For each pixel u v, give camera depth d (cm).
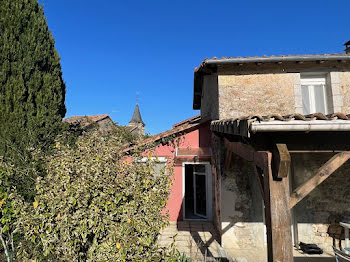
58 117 657
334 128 265
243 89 762
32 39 623
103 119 2238
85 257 405
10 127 549
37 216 380
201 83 1188
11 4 598
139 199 422
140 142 554
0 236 457
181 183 1003
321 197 713
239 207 725
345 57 693
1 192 425
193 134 1025
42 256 415
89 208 392
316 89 780
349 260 439
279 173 265
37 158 462
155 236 442
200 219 1001
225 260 593
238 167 740
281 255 260
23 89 579
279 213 268
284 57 707
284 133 287
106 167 418
